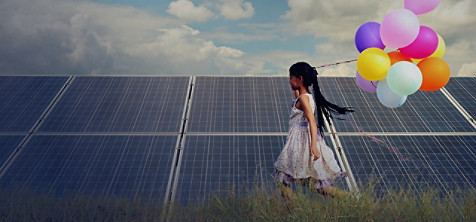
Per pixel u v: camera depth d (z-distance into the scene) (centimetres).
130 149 564
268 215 386
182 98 681
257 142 580
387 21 421
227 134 596
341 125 615
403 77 407
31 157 548
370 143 577
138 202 437
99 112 643
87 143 575
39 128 605
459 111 647
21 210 408
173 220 402
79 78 734
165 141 580
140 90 702
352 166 534
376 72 429
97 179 510
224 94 692
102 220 399
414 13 454
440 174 521
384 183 503
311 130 385
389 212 399
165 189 493
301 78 416
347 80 728
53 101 666
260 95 690
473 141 581
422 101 674
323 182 397
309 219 368
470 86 713
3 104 659
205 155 553
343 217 378
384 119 629
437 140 584
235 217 404
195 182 505
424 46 422
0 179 506
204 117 633
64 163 538
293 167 396
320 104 423
